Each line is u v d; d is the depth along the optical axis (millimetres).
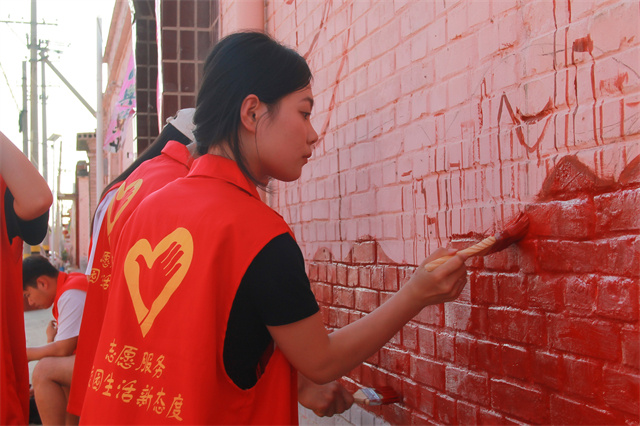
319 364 1182
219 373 1132
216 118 1280
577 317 1456
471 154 1849
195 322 1100
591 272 1413
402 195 2242
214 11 4781
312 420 3084
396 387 2307
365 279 2531
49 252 23016
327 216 2908
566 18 1484
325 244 2936
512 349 1684
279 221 1186
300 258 1186
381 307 1301
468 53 1862
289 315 1138
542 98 1559
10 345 1602
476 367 1842
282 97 1253
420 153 2125
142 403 1119
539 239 1579
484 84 1787
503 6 1703
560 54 1500
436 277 1284
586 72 1426
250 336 1168
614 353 1348
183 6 5000
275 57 1255
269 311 1138
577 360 1453
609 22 1357
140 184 1705
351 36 2662
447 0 1962
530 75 1604
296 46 3316
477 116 1822
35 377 2875
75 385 1785
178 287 1140
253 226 1147
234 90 1253
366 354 1260
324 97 2955
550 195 1541
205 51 5016
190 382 1080
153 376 1122
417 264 2143
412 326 2211
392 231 2314
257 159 1280
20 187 1556
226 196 1199
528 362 1621
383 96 2383
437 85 2025
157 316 1149
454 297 1343
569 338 1479
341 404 1650
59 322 2979
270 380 1195
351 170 2660
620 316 1332
